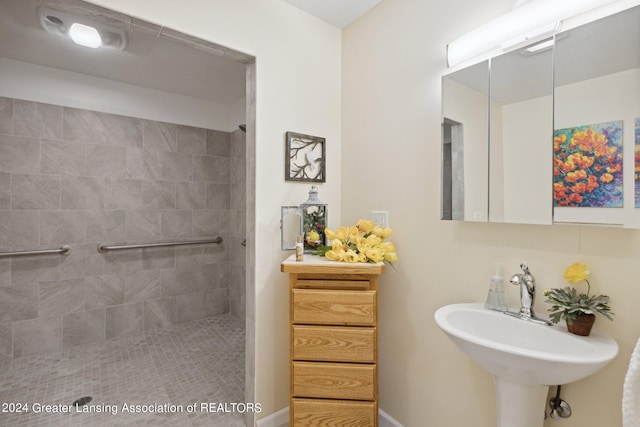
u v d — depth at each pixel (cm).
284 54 171
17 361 228
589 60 96
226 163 339
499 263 121
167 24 133
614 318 94
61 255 250
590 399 99
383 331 170
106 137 269
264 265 164
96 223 265
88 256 261
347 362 136
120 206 276
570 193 100
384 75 169
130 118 281
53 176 246
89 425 161
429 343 146
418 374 152
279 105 169
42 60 234
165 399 184
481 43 120
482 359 96
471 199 126
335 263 136
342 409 136
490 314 115
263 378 164
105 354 242
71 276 254
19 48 217
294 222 174
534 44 108
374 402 134
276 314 169
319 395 137
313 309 137
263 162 163
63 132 250
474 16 128
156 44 211
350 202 191
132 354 243
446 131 135
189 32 139
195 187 318
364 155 181
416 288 153
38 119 240
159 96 296
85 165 260
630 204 88
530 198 109
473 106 125
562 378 85
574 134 99
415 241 153
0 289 228
